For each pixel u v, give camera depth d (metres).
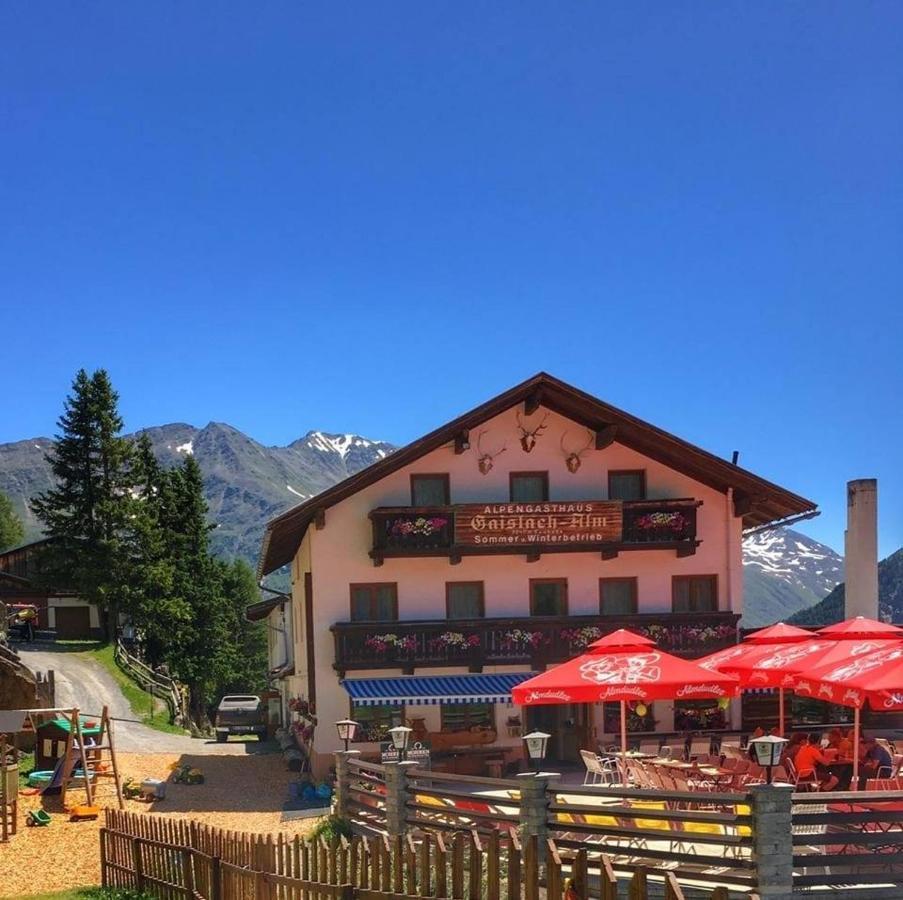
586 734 26.92
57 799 21.34
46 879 15.87
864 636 17.66
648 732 26.64
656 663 17.11
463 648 26.67
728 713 27.84
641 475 28.91
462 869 9.23
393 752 20.00
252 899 11.89
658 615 27.53
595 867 10.39
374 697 25.12
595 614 27.91
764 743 10.48
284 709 39.94
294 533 29.48
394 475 27.69
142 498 60.09
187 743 35.91
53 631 58.53
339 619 26.92
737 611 28.41
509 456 28.36
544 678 17.00
